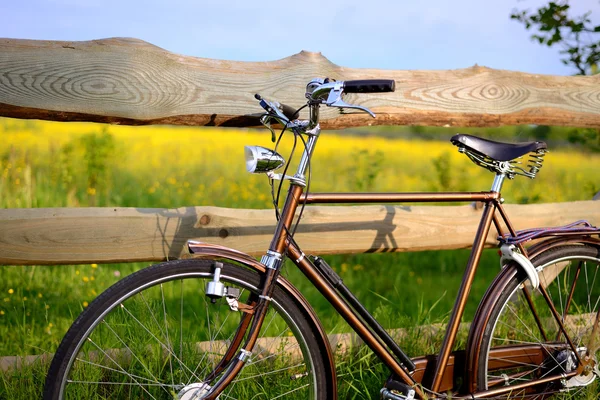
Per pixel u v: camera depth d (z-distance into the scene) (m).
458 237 2.79
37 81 2.06
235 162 8.30
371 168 6.68
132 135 10.46
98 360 2.27
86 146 6.00
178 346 2.30
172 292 3.36
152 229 2.27
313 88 1.83
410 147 13.51
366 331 2.01
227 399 2.16
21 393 2.22
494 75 2.81
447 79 2.70
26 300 3.52
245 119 2.38
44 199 4.79
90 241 2.20
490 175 8.65
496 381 2.25
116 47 2.17
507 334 2.85
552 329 2.84
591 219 3.08
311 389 1.95
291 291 1.89
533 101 2.90
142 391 2.22
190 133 11.44
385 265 5.22
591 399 2.32
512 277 2.23
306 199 1.87
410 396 2.05
